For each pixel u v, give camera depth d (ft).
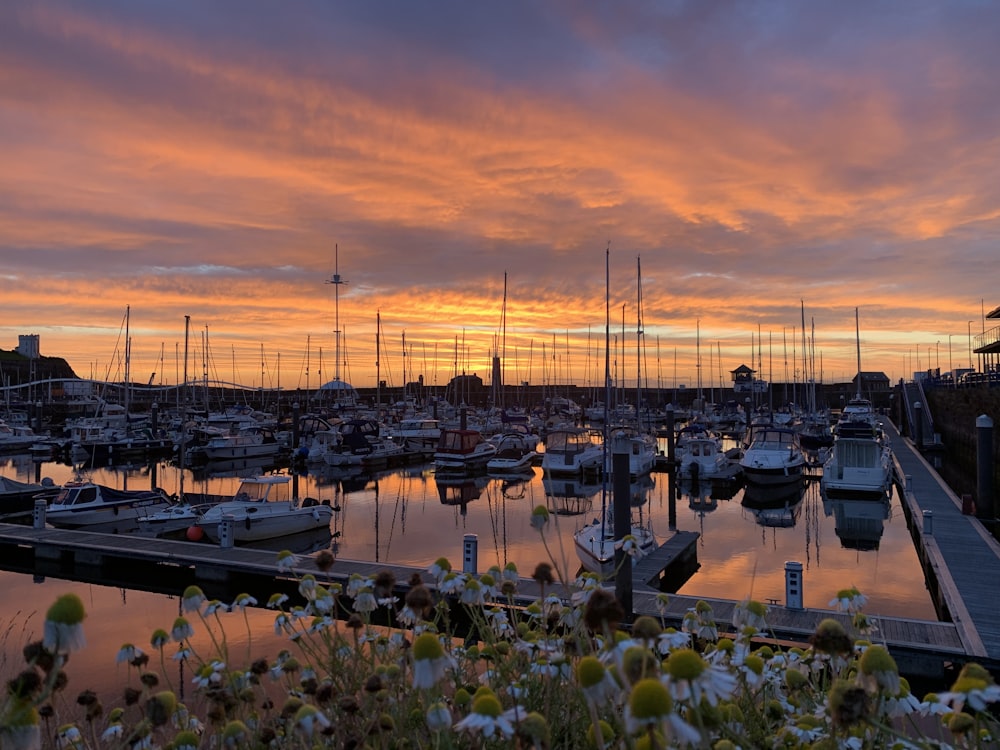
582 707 8.63
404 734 8.97
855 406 250.78
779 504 107.55
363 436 159.74
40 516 76.84
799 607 44.86
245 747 9.03
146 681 10.13
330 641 10.81
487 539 81.76
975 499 98.63
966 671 7.61
